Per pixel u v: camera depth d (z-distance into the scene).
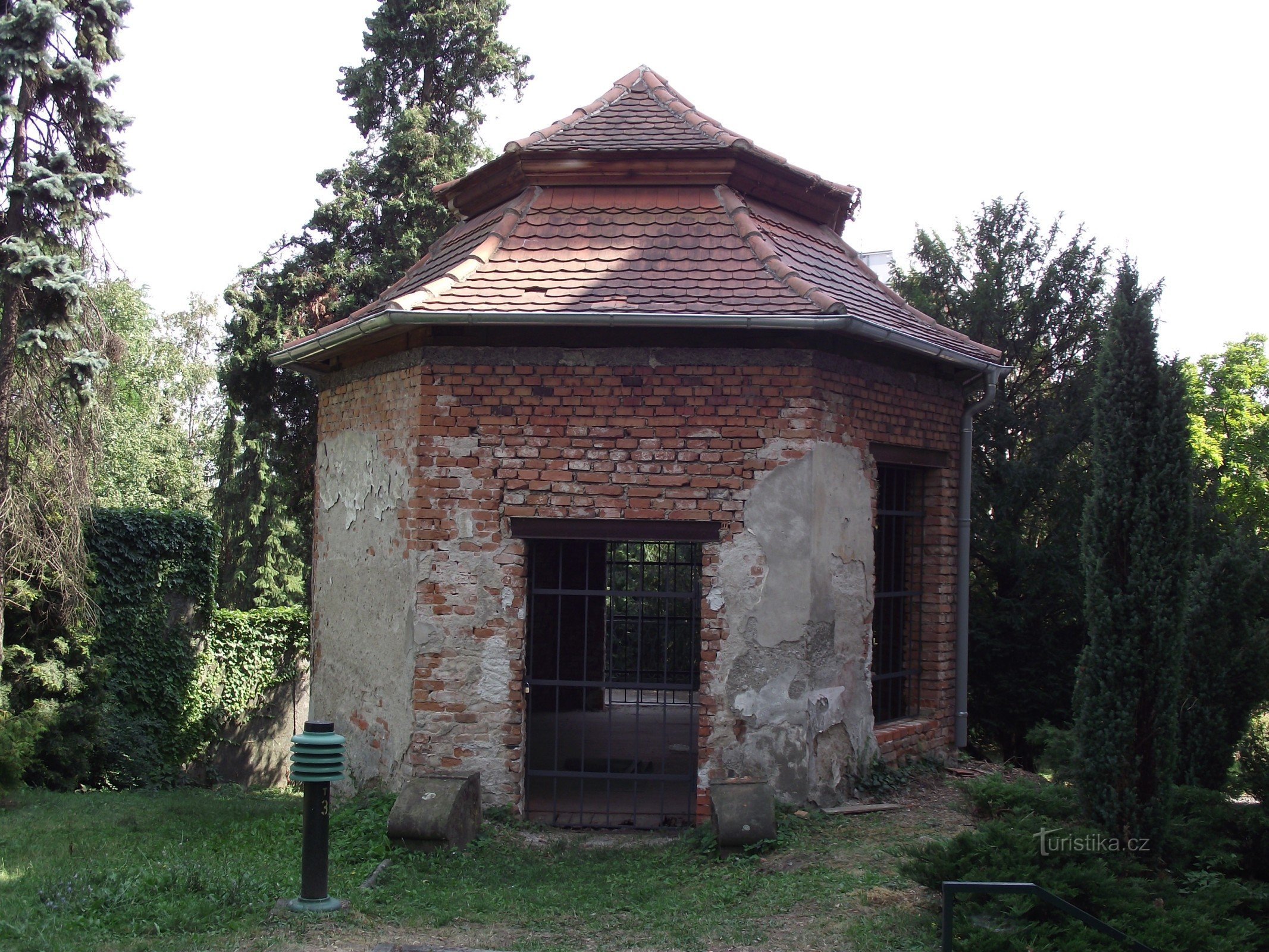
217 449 36.41
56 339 11.82
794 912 6.21
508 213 9.14
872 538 8.98
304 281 18.61
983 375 10.04
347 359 9.87
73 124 12.30
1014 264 14.73
